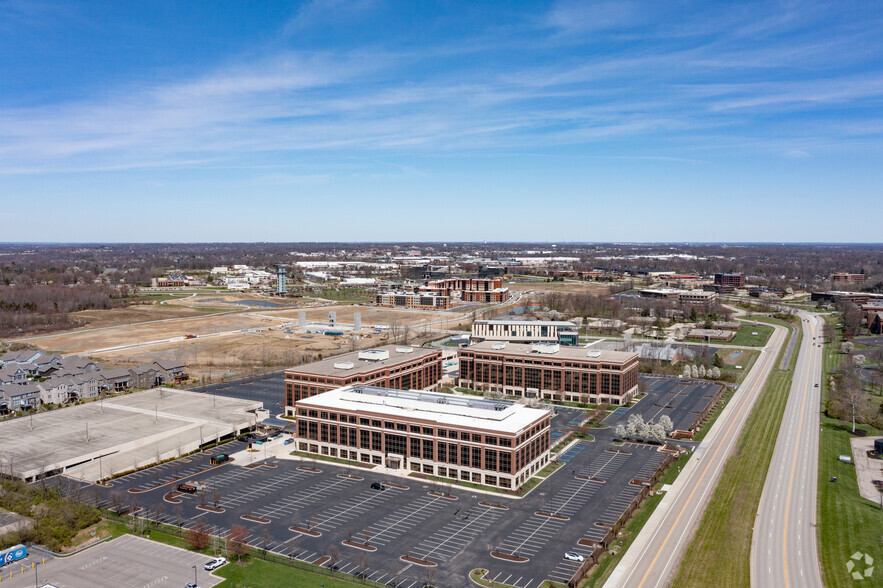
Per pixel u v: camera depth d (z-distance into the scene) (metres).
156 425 197.12
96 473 162.50
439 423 163.88
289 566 117.25
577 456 179.50
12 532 125.12
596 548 123.75
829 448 185.38
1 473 158.00
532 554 122.25
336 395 192.00
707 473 165.12
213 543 125.81
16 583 110.12
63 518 131.75
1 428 193.50
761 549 123.69
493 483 157.50
